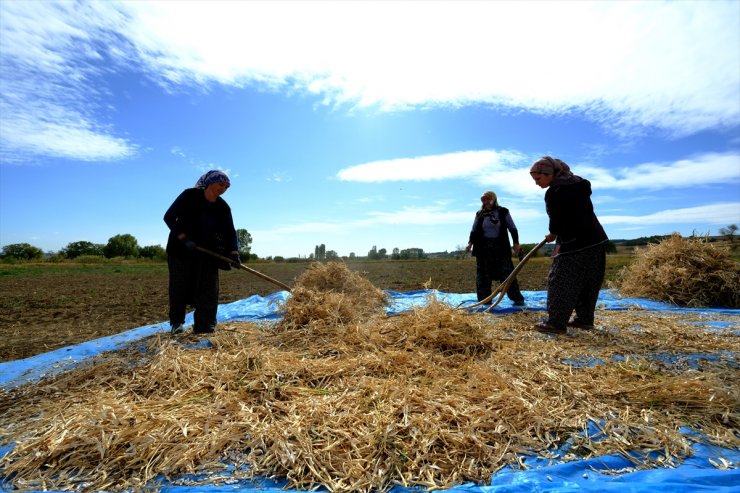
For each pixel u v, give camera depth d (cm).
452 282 1356
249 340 469
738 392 299
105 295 1185
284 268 2792
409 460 232
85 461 238
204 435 257
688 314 639
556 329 496
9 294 1245
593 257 486
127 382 351
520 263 605
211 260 525
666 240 848
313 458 233
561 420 269
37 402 331
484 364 375
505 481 215
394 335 454
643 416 274
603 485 201
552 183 500
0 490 220
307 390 320
